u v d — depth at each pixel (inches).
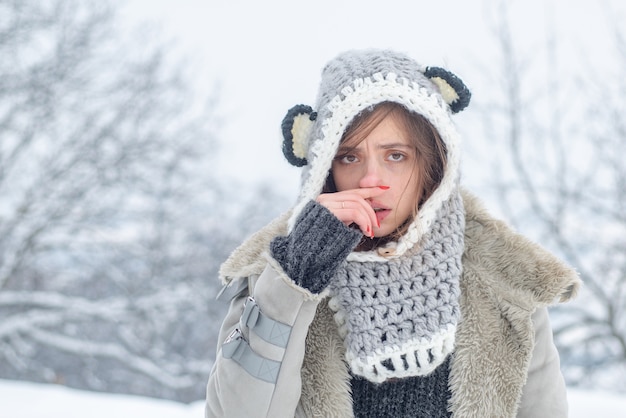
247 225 580.7
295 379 56.7
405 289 58.4
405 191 60.6
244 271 62.2
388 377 58.9
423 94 60.2
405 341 57.2
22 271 454.6
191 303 488.7
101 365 529.3
